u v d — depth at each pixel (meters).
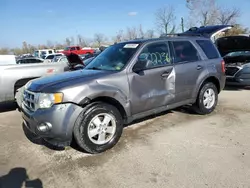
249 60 8.16
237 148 3.66
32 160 3.55
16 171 3.26
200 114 5.27
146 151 3.67
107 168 3.24
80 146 3.53
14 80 5.68
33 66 5.92
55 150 3.84
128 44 4.45
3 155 3.75
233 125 4.61
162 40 4.56
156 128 4.58
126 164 3.32
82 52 34.53
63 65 6.32
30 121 3.48
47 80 3.73
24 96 3.82
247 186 2.75
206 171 3.07
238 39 8.51
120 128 3.86
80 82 3.50
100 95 3.55
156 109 4.35
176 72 4.52
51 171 3.23
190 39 5.05
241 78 7.39
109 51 4.66
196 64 4.89
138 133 4.37
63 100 3.31
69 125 3.34
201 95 5.07
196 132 4.33
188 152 3.58
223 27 7.42
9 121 5.42
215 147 3.71
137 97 4.02
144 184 2.87
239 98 6.73
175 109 5.68
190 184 2.83
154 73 4.21
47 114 3.30
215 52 5.43
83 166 3.32
